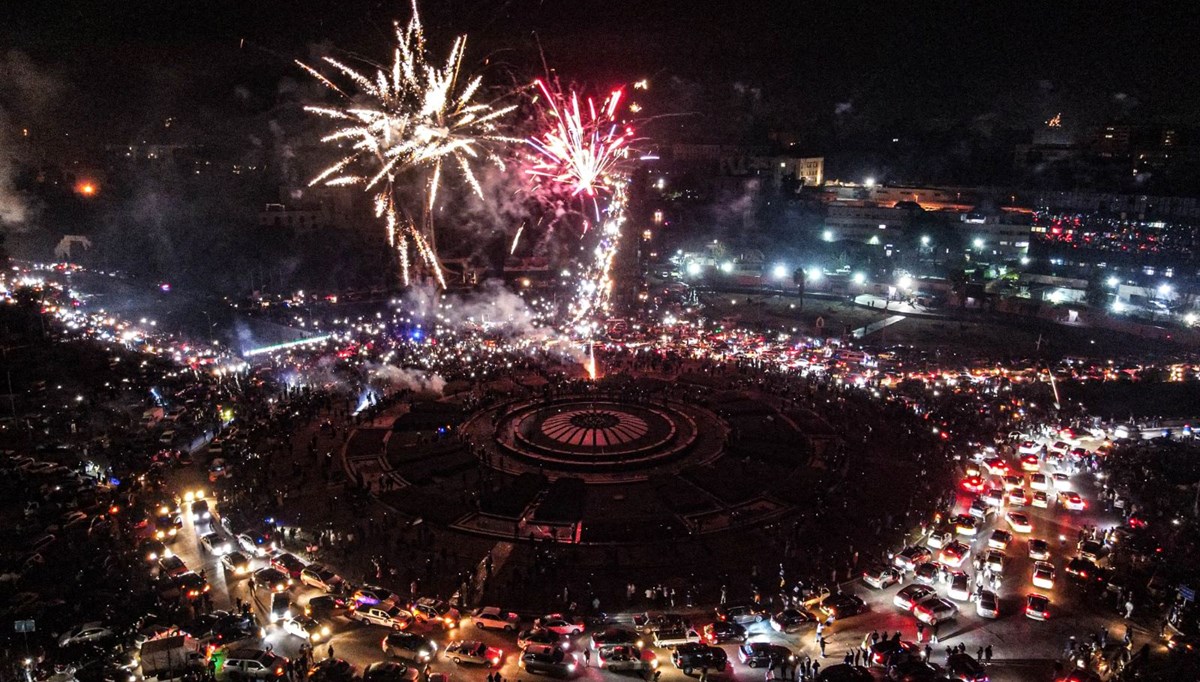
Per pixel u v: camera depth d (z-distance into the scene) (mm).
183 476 75938
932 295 153500
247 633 51438
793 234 194375
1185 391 102250
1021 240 171625
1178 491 74562
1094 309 138625
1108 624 54438
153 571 58875
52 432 85250
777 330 129375
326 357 110000
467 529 65688
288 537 64125
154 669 46938
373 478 75000
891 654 48625
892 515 68438
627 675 48219
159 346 112938
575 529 65688
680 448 80812
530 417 89688
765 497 71562
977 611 55000
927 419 89938
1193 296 134875
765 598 55938
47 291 135375
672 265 169000
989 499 71188
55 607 53812
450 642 51219
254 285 156500
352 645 51156
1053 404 96375
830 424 88500
